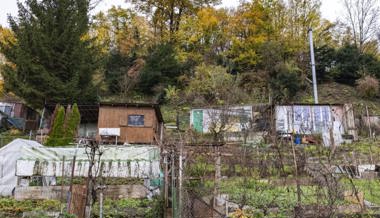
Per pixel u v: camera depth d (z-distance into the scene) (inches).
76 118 667.4
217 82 1127.0
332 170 337.7
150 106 843.4
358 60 1469.0
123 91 1302.9
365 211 341.4
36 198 435.2
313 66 1106.1
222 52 1446.9
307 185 383.6
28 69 887.7
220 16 1545.3
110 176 447.8
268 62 1359.5
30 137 781.3
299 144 508.7
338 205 327.0
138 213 383.9
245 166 482.3
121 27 1584.6
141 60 1371.8
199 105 1039.6
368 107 1227.2
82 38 1130.0
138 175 451.5
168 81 1312.7
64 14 987.9
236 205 373.7
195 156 426.3
